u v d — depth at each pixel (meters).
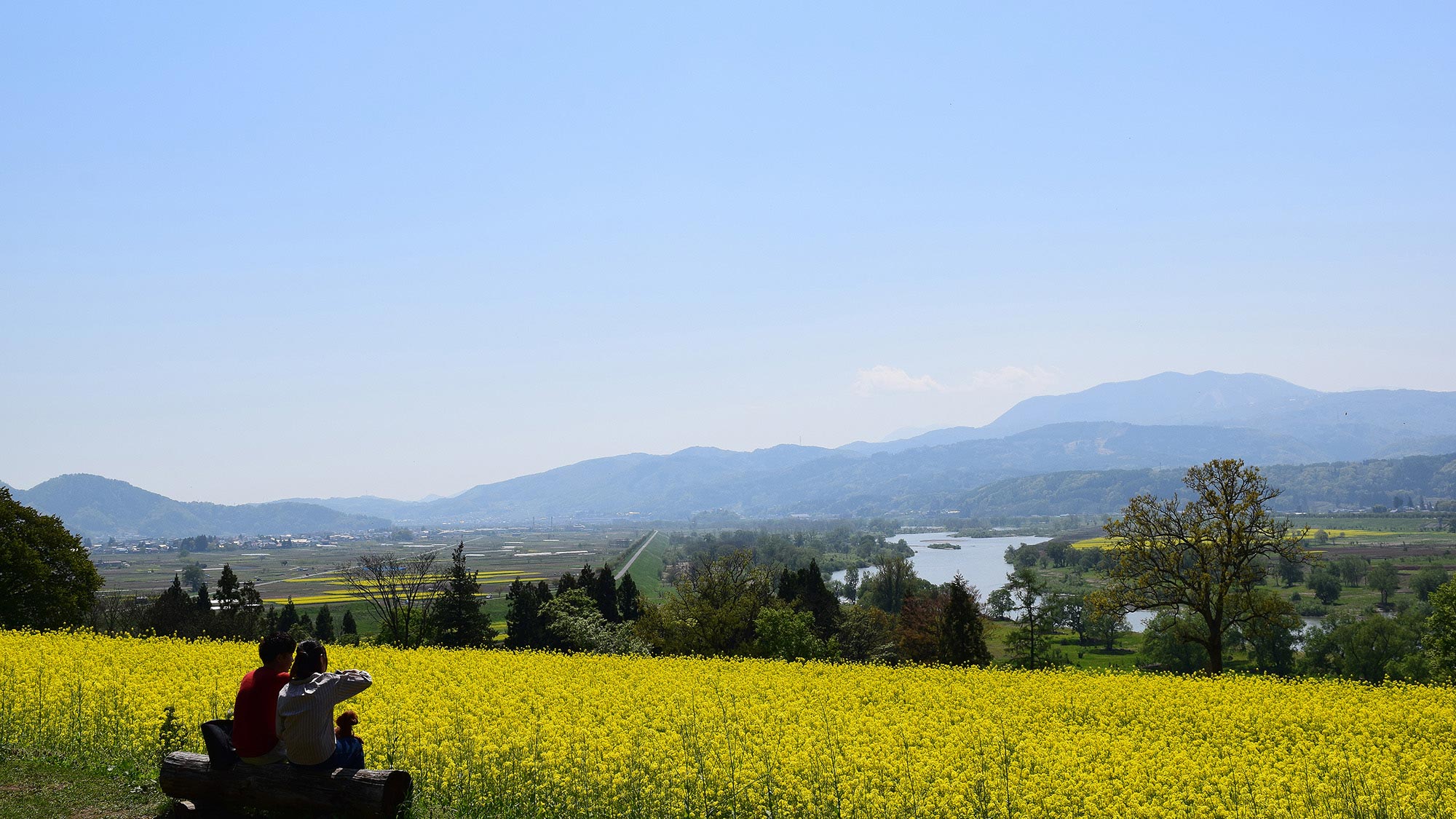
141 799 12.78
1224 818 15.50
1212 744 20.58
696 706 21.72
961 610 63.75
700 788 15.02
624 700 22.19
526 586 75.00
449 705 20.27
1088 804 15.59
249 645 29.94
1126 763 18.05
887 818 14.38
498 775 14.84
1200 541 43.69
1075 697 25.12
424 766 15.16
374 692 21.41
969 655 62.88
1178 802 15.89
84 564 55.78
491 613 111.56
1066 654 98.25
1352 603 143.50
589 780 14.95
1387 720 22.78
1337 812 15.38
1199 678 31.19
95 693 18.14
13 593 51.88
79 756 14.56
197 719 16.70
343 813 10.33
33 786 13.12
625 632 67.38
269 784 10.48
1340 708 24.14
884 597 113.81
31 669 21.34
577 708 21.02
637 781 15.10
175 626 66.88
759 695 23.84
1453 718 22.95
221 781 10.73
